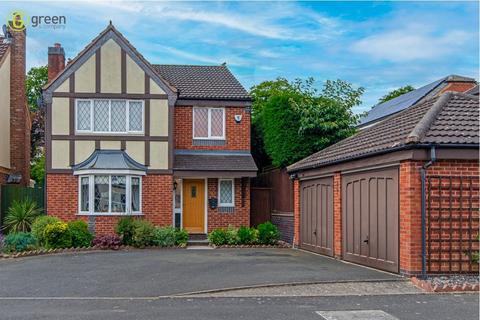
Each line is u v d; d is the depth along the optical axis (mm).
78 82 22094
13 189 23422
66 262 15695
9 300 10469
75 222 19938
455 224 12516
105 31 22234
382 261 13648
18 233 18438
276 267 14422
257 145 27594
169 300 10461
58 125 21953
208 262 15609
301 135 23062
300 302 10219
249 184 23812
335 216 16594
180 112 23547
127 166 21719
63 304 10117
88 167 21562
